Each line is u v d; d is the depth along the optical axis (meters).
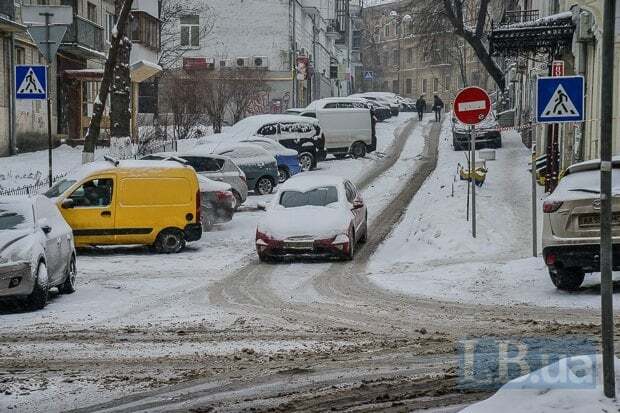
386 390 10.48
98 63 64.25
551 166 33.38
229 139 47.69
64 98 56.78
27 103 50.72
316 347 13.38
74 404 10.18
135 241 26.80
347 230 24.80
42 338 14.38
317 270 23.14
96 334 14.71
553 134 33.50
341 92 133.50
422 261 23.83
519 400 8.23
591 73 34.09
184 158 36.25
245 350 13.13
